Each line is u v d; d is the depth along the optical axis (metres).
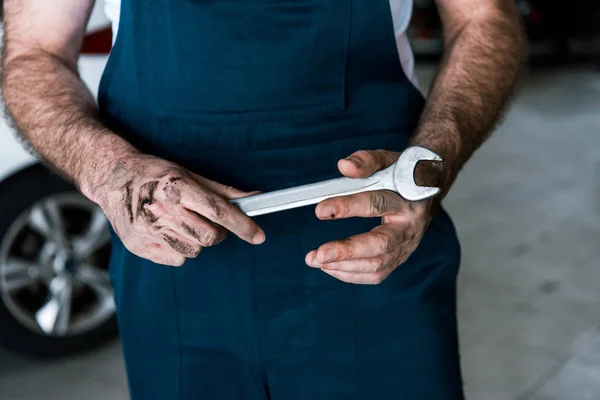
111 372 2.41
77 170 0.88
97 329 2.51
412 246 0.85
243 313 0.99
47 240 2.46
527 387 2.24
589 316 2.67
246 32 0.92
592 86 7.19
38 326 2.44
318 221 0.98
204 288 0.99
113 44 1.00
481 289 2.89
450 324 1.04
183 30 0.92
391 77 0.99
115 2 0.98
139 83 0.97
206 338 1.01
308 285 0.99
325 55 0.94
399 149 1.00
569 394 2.21
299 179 0.97
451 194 4.03
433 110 0.96
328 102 0.96
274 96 0.94
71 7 1.00
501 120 1.03
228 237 0.97
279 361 1.01
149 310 1.02
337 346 1.00
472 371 2.33
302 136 0.96
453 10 1.06
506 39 1.03
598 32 8.59
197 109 0.95
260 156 0.96
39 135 0.94
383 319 1.00
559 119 5.91
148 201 0.79
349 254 0.78
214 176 0.97
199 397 1.03
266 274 0.98
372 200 0.79
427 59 7.86
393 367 1.01
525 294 2.84
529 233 3.45
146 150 0.99
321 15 0.92
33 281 2.45
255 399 1.03
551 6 8.31
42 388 2.32
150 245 0.82
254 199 0.81
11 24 1.01
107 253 2.56
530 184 4.20
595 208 3.79
